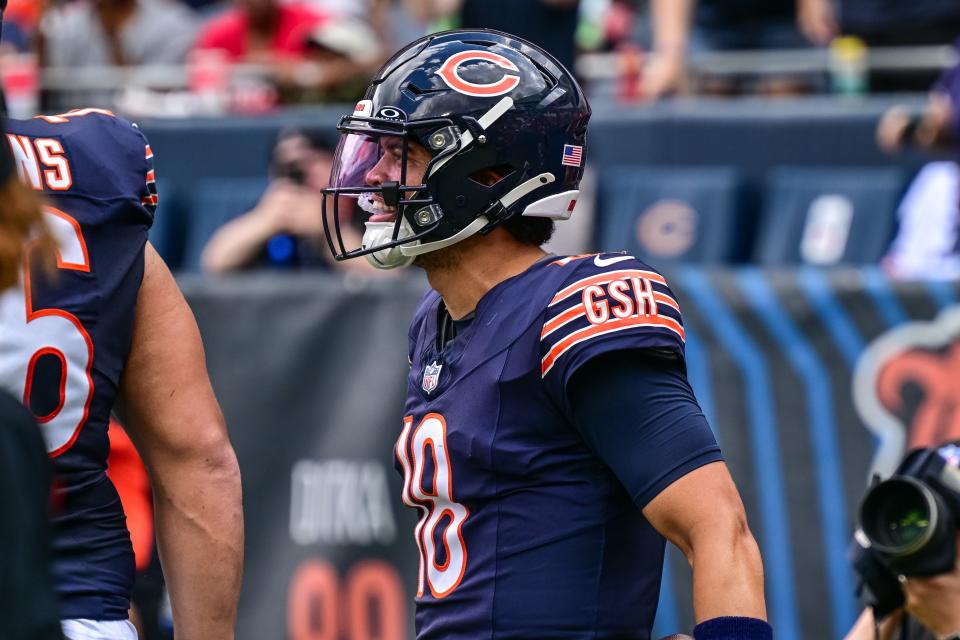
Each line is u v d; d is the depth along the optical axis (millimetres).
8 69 23797
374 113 7945
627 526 7590
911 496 9234
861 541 9609
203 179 21453
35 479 5699
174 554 8289
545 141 7934
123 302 7801
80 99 23375
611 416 7320
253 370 14359
